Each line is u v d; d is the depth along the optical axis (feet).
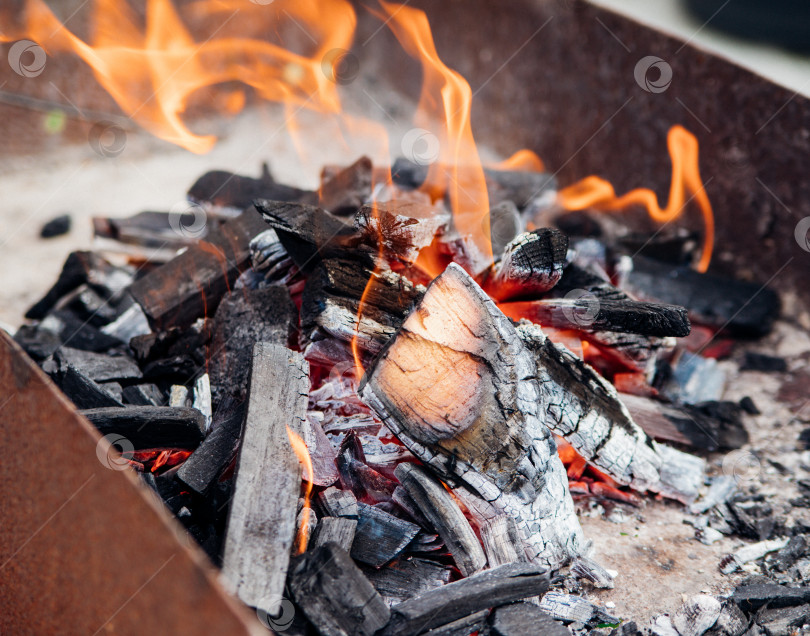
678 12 4.67
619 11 4.19
